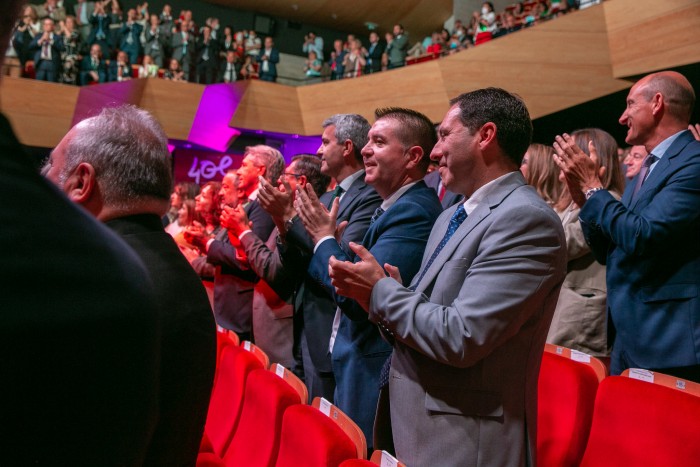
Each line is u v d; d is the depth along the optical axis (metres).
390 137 1.78
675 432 1.27
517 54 7.42
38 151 8.47
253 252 2.23
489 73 7.72
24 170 0.40
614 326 1.77
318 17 12.98
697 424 1.24
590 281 2.06
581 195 1.73
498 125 1.29
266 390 1.56
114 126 0.98
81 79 8.92
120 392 0.41
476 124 1.29
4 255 0.36
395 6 12.56
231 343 2.23
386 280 1.23
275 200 1.84
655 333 1.58
